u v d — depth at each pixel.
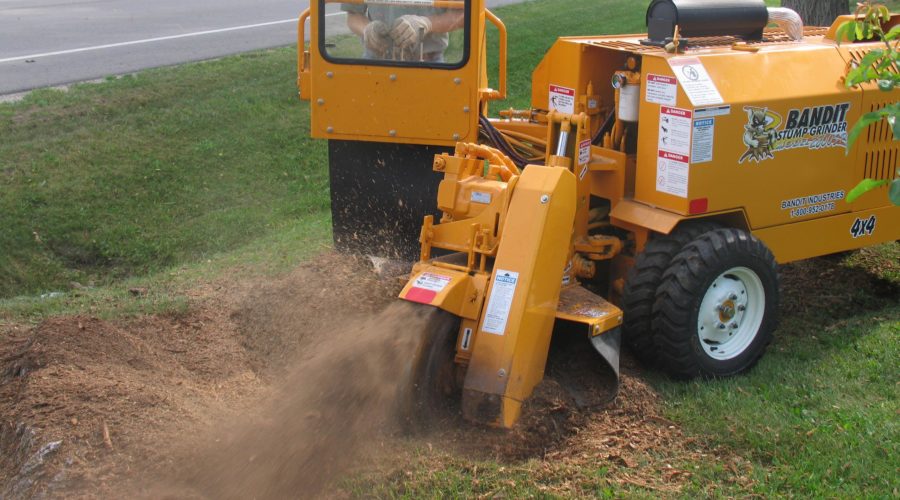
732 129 5.14
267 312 5.81
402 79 5.50
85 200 9.80
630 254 5.47
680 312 5.03
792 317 6.44
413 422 4.49
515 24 17.89
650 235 5.36
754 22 5.86
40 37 15.76
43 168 10.13
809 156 5.59
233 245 9.16
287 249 7.83
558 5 20.56
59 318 5.29
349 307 5.47
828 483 4.23
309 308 5.58
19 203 9.49
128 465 4.03
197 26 17.47
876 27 4.16
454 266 4.67
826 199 5.78
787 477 4.25
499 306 4.43
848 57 5.78
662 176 5.18
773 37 6.26
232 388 4.94
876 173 6.01
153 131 11.32
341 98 5.59
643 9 19.98
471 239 4.63
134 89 12.36
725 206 5.25
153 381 4.81
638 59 5.32
